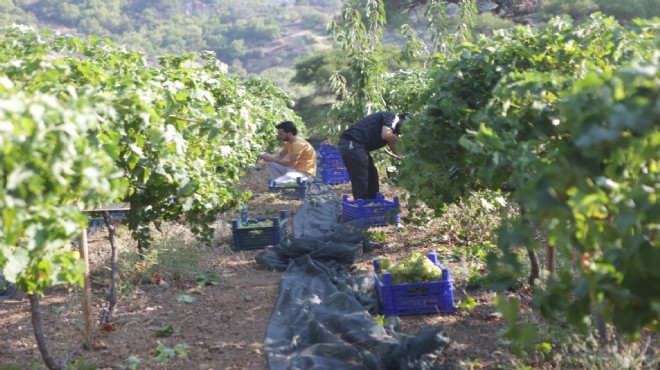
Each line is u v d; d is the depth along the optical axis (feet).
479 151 11.51
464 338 16.78
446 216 28.73
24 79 13.11
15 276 10.35
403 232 29.04
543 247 22.08
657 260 8.39
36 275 11.41
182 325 18.95
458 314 18.58
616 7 85.76
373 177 31.91
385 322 17.70
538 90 12.30
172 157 15.89
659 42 10.52
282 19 560.20
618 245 9.05
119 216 31.71
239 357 16.56
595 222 9.08
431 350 15.58
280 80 346.13
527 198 8.92
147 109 13.00
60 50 20.44
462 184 17.39
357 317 17.25
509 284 9.88
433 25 39.78
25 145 9.04
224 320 19.29
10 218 9.29
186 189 18.13
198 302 21.03
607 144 8.39
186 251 25.36
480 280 20.63
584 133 8.34
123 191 12.78
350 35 38.81
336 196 41.93
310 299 19.69
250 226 28.66
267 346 16.90
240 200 24.88
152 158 16.60
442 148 16.38
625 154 8.66
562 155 8.73
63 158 9.77
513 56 16.01
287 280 22.38
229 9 614.34
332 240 26.91
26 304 21.06
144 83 15.39
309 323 17.22
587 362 13.82
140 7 568.41
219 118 17.21
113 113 11.93
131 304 20.75
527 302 18.45
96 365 16.25
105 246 27.27
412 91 39.45
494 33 16.71
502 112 13.41
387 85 45.52
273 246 27.14
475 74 16.20
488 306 18.97
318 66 117.19
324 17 537.24
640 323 9.18
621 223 8.18
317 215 35.45
